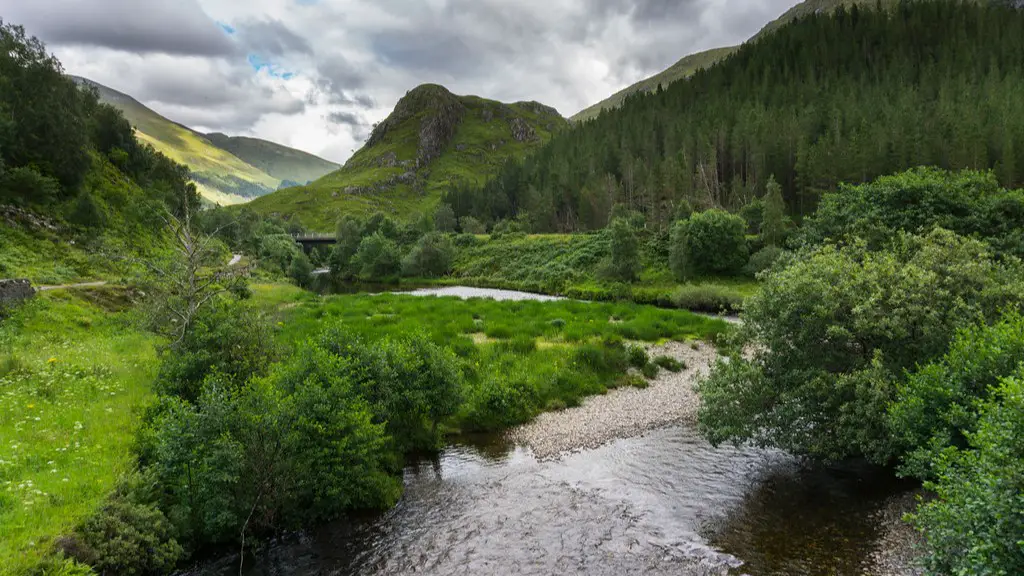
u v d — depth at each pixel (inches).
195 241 807.1
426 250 3747.5
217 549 473.4
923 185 1321.4
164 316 799.7
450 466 668.7
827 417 595.5
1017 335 422.9
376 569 446.0
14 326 949.8
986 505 279.9
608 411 854.5
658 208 3941.9
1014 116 3346.5
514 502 564.1
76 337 1019.3
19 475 454.0
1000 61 5462.6
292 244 4293.8
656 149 5521.7
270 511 496.7
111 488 453.4
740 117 5108.3
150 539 420.2
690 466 649.0
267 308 1355.8
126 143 3344.0
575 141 7155.5
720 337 717.3
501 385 867.4
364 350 701.3
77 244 1872.5
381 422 660.1
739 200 3809.1
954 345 480.4
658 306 2217.0
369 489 551.5
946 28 6791.3
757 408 624.4
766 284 668.7
